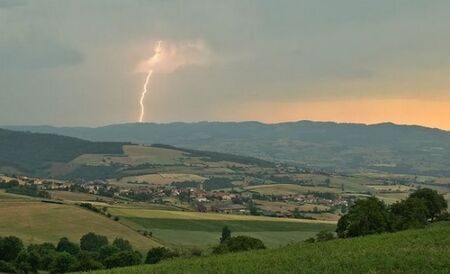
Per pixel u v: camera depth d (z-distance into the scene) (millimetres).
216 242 133375
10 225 137875
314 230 154000
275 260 53125
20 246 114688
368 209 92812
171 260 66250
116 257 104250
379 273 41250
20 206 159375
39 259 106250
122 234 135625
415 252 48844
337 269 44594
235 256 61438
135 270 54812
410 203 101688
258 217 175875
